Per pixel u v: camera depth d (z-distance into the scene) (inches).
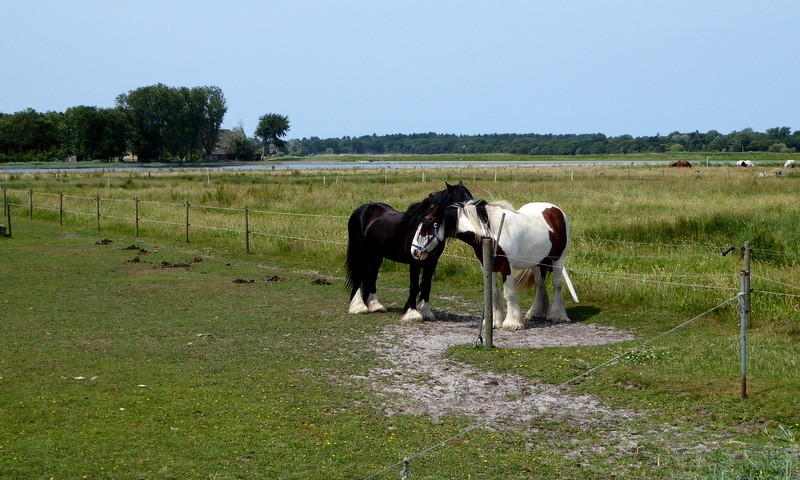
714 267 564.1
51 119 5590.6
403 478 208.8
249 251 798.5
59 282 618.8
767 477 225.8
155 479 235.8
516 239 449.4
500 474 239.0
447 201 462.6
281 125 7386.8
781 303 449.7
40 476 237.8
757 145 7490.2
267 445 263.9
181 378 346.9
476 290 587.8
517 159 6727.4
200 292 577.6
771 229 721.6
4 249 828.0
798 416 275.0
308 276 658.2
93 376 348.5
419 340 427.5
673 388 314.0
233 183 1934.1
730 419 280.4
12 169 3644.2
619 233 748.6
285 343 418.3
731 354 354.0
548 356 377.7
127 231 990.4
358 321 479.2
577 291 534.0
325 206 1117.7
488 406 308.7
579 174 2389.3
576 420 289.9
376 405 309.9
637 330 439.2
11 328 450.9
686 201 1095.6
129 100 4805.6
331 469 242.8
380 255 502.0
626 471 240.5
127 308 514.9
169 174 2640.3
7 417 292.2
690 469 239.8
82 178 2287.2
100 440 268.2
